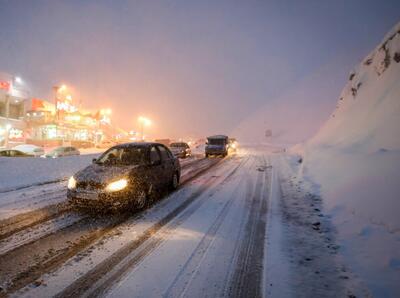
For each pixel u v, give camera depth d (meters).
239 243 3.87
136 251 3.57
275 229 4.46
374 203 4.50
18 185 7.52
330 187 6.74
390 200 4.23
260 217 5.14
